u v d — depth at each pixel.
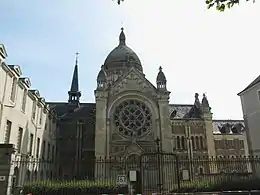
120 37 62.88
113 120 41.28
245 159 31.34
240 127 57.75
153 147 40.03
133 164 36.06
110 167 36.69
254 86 36.25
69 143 48.47
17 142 27.31
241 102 39.50
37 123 34.53
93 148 47.47
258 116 35.34
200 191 23.67
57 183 23.91
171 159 37.84
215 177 28.41
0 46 21.98
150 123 41.91
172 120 49.41
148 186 34.34
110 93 42.72
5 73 24.05
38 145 35.50
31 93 31.31
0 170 18.44
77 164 44.88
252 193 21.97
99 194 23.23
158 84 44.06
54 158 45.72
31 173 31.59
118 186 23.91
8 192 18.09
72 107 57.53
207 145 48.03
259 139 34.78
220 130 58.06
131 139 40.00
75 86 63.12
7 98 24.58
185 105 57.00
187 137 48.25
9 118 25.00
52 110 44.62
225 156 51.66
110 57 58.41
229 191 22.44
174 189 26.38
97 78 43.28
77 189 23.12
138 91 43.16
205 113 50.59
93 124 49.69
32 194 22.41
